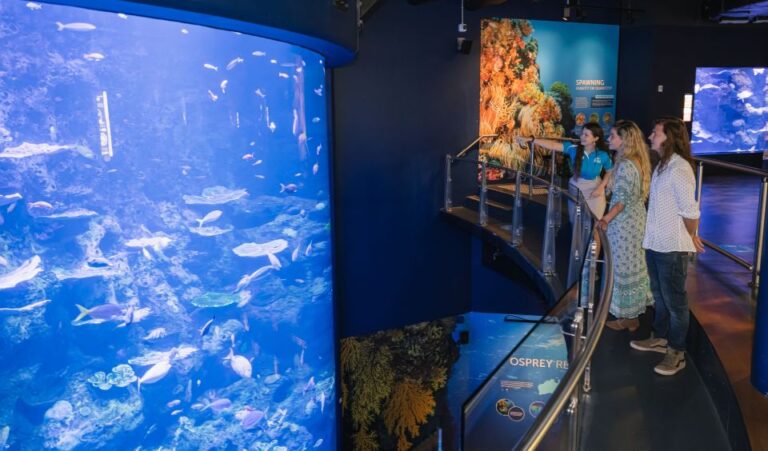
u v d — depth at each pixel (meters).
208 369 6.24
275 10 5.02
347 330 11.45
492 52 12.33
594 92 13.60
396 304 11.89
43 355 4.95
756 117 14.80
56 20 4.68
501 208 10.02
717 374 3.96
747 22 13.55
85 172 4.96
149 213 5.41
